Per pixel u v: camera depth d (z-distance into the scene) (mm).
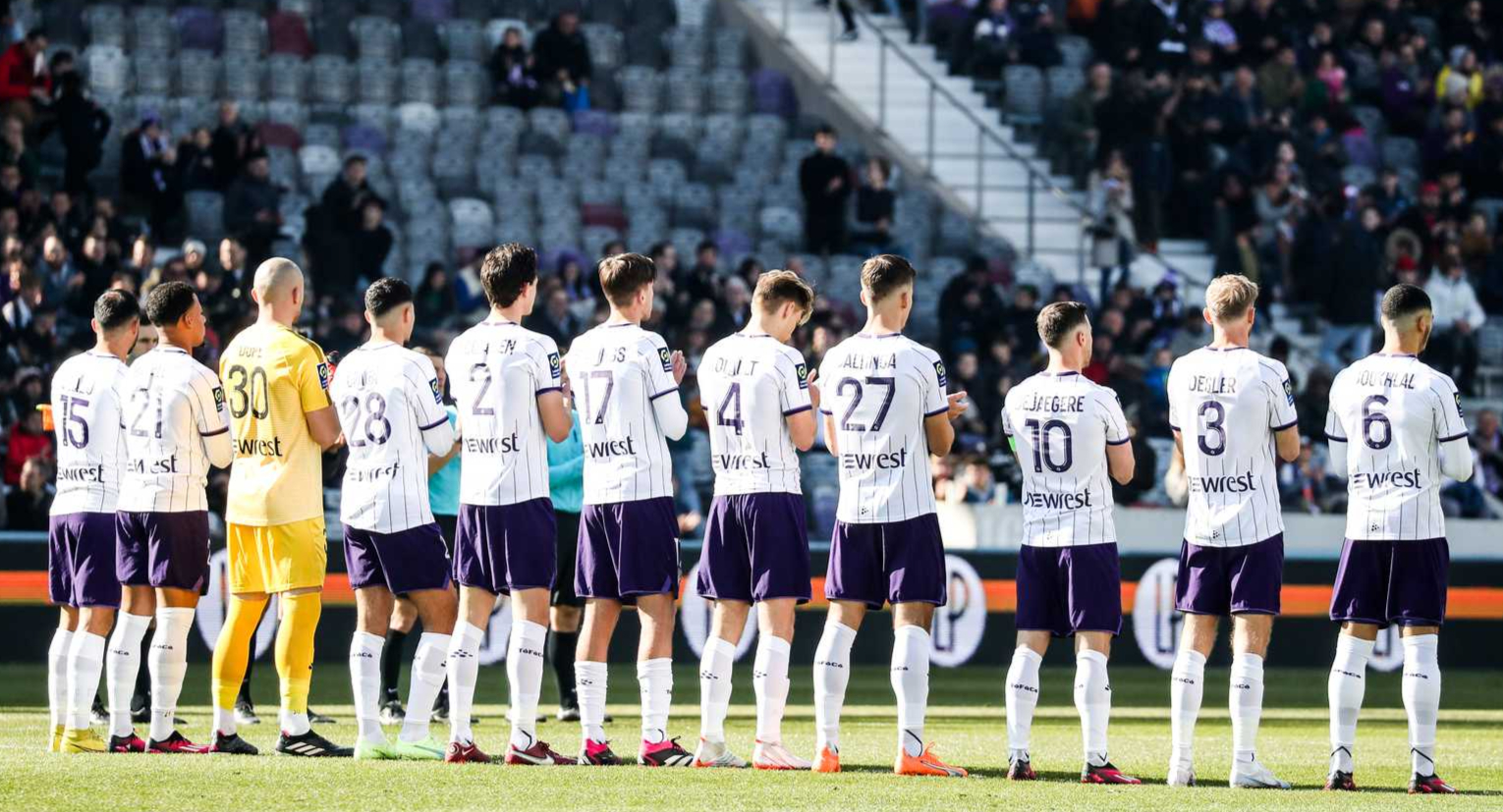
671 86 87250
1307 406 68500
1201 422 28828
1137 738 36469
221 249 58906
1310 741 36469
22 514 54062
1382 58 88875
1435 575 28453
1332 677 28906
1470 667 54406
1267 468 28812
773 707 29266
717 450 29672
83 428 30406
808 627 52656
